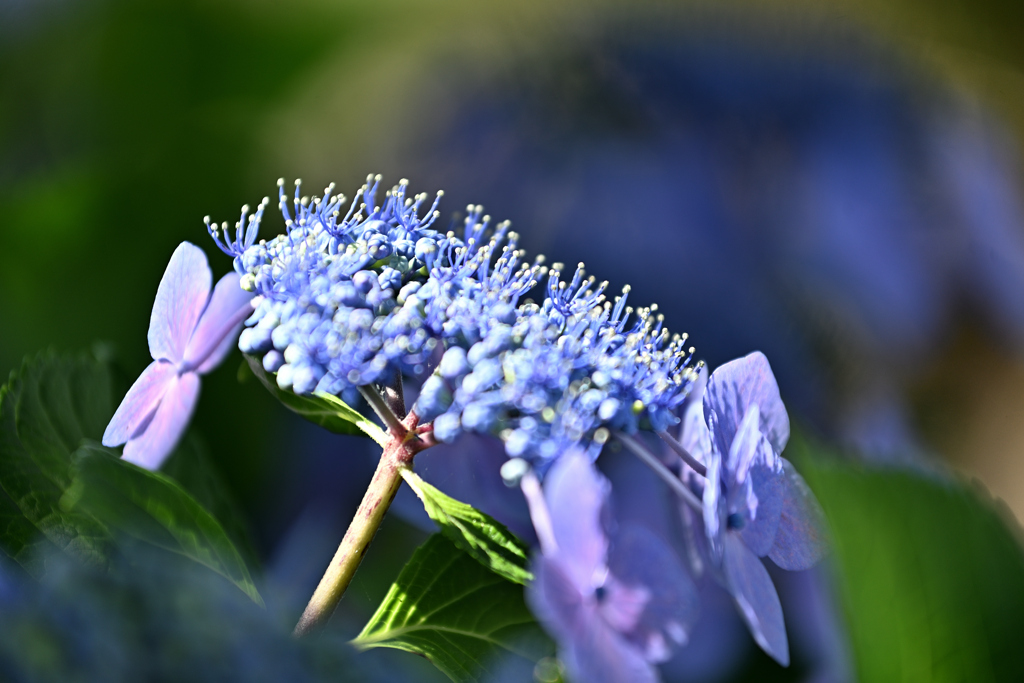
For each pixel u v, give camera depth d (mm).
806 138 1019
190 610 558
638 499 696
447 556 608
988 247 1024
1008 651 617
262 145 888
